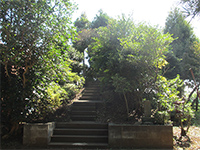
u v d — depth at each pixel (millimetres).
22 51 5578
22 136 6059
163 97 6492
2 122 5793
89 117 7199
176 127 7480
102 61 7727
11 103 5598
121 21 7750
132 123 6367
